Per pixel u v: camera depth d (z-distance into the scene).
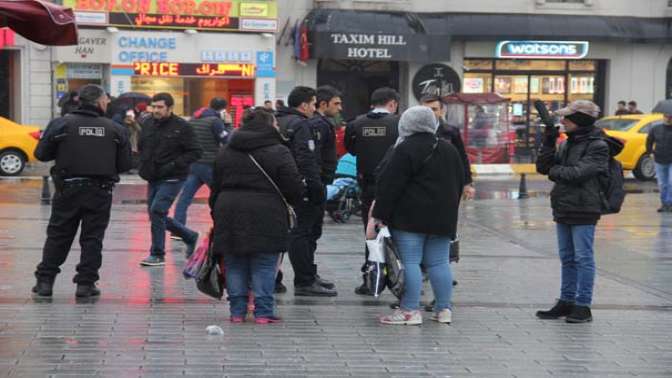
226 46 39.34
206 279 11.84
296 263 13.50
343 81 42.34
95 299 12.94
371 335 11.32
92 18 37.53
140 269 15.23
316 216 13.54
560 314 12.51
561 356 10.59
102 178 12.87
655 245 19.42
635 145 35.00
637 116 36.38
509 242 19.45
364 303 13.17
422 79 42.19
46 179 24.19
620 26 42.97
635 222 23.02
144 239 18.44
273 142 11.56
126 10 38.00
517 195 29.47
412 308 11.90
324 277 15.00
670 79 44.97
